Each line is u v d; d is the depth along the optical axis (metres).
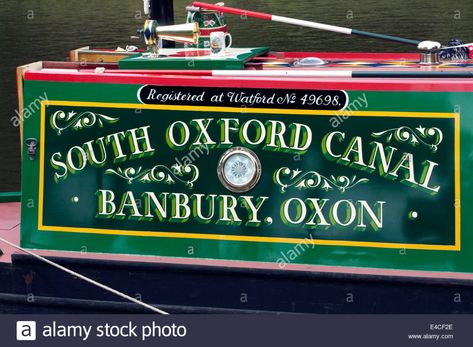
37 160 9.65
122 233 9.54
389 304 9.03
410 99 8.84
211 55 9.87
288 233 9.20
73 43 20.28
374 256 9.05
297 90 9.04
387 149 8.93
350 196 9.04
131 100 9.39
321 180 9.08
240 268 9.25
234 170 9.23
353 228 9.06
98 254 9.60
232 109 9.18
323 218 9.12
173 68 9.64
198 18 10.26
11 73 18.97
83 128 9.52
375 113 8.92
